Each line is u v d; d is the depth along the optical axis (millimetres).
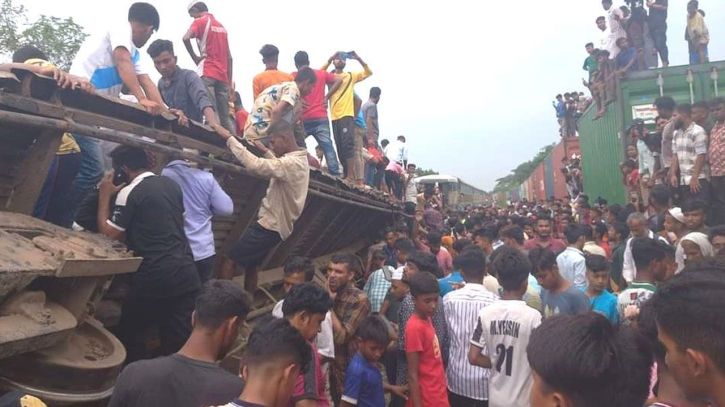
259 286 6152
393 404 4895
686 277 1547
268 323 2135
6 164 3172
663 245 4461
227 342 2451
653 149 9430
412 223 13891
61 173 3990
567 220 10969
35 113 2975
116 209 3379
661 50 13242
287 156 4941
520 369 3586
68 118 3127
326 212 8141
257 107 6207
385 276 6332
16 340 1990
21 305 2205
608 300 4539
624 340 1589
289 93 6105
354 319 4664
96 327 2912
